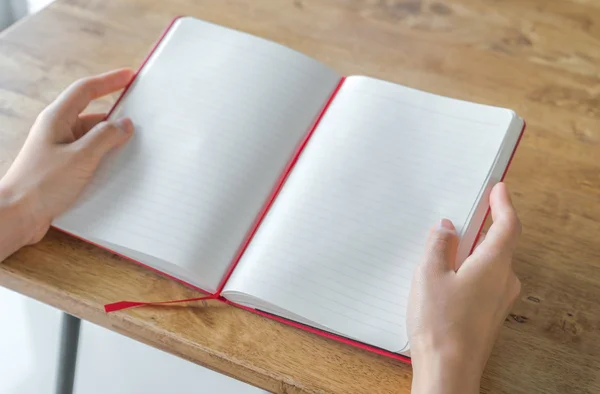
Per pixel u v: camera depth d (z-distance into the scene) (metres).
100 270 0.77
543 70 1.00
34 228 0.76
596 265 0.80
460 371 0.61
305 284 0.70
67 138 0.80
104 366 1.28
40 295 0.77
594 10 1.08
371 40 1.04
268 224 0.75
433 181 0.74
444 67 1.00
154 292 0.76
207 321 0.74
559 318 0.75
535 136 0.92
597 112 0.95
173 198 0.76
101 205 0.77
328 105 0.85
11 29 1.03
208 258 0.73
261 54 0.85
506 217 0.69
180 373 1.28
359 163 0.76
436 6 1.09
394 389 0.69
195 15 1.06
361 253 0.71
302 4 1.08
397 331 0.67
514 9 1.09
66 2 1.07
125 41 1.03
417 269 0.66
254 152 0.79
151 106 0.83
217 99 0.82
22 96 0.95
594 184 0.87
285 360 0.71
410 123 0.77
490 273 0.65
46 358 1.31
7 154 0.88
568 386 0.70
